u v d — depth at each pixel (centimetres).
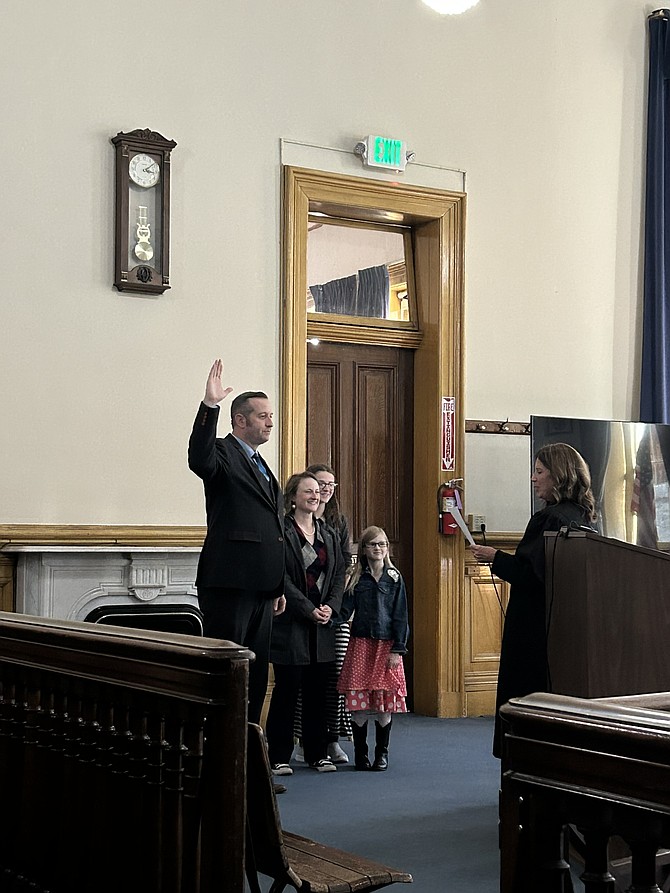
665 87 840
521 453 792
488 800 509
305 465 715
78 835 285
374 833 450
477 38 785
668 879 212
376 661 575
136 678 264
